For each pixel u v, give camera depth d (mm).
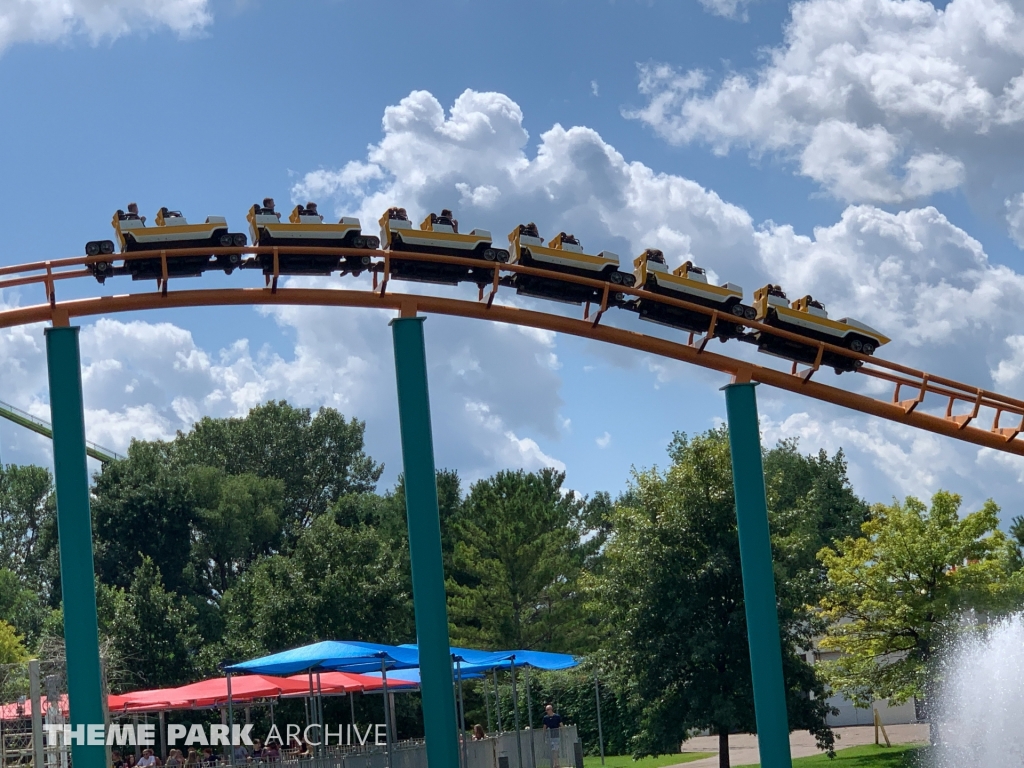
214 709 54781
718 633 38406
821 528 98750
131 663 59531
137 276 29188
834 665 41750
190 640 62031
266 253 29406
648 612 39156
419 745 37250
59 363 27906
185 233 28734
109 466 91938
